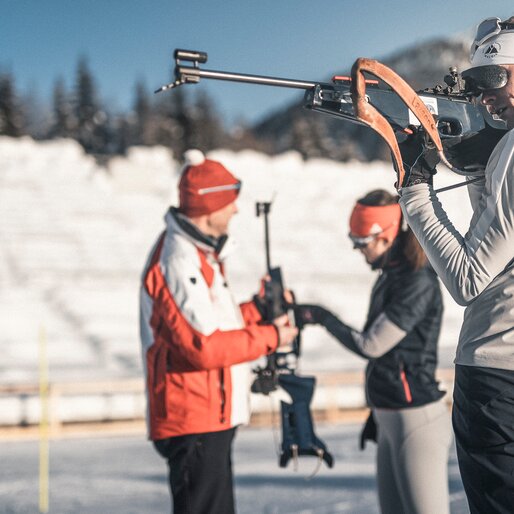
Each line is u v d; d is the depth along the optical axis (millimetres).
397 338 3188
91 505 5863
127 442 10500
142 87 78125
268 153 82438
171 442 2908
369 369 3320
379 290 3318
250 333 2939
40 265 24781
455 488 5207
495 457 2020
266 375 3277
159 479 7102
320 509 5391
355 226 3295
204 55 2117
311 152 74688
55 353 18125
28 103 76938
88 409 11961
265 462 7992
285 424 3318
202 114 74125
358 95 2014
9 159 34531
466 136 2184
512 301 2006
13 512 5664
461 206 24766
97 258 26156
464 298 2033
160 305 2896
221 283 3051
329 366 17812
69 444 10312
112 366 17453
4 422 11453
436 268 2094
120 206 31516
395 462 3238
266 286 3346
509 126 2166
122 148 76188
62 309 20891
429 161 2152
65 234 27828
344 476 6848
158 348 2936
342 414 12773
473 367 2061
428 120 2094
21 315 20000
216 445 2906
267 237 3486
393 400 3229
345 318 23109
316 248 29953
